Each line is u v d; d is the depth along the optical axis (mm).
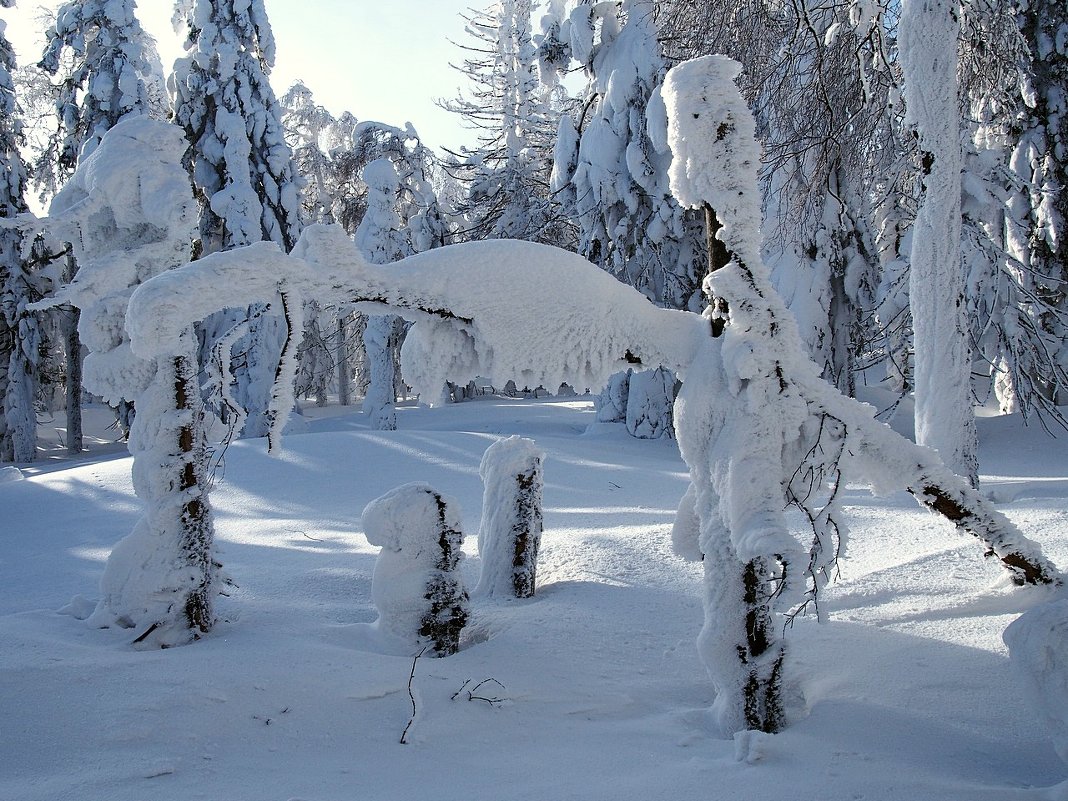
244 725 4039
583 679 4797
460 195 54188
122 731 3887
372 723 4145
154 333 4066
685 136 4039
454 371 4492
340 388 45188
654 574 6734
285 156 27141
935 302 8906
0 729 3885
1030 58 14523
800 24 11992
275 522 12234
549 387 4414
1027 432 15891
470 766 3748
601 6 20125
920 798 3182
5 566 9914
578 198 20500
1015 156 16547
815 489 4078
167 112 31453
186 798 3371
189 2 27094
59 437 35406
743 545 3771
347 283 4215
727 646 4035
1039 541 6480
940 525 7453
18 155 27734
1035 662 3127
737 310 4031
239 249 4254
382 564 5316
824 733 3842
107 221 6305
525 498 6574
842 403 4090
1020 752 3602
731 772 3490
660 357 4469
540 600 6348
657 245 19672
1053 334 16734
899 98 10320
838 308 15734
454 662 4957
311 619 5949
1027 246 16578
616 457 17047
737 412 4035
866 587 5805
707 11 13508
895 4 11711
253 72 26531
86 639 5273
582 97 22922
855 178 14656
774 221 15719
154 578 5445
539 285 4270
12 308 26906
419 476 14891
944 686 4238
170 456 5645
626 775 3578
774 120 13328
